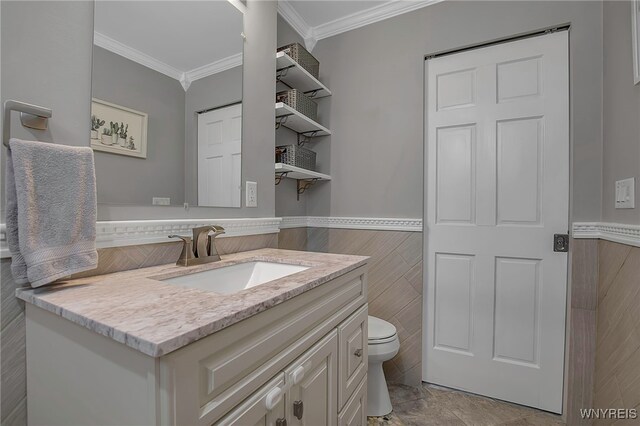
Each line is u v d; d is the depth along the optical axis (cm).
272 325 66
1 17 70
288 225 198
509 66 166
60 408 61
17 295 69
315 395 82
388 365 191
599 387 137
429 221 186
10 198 66
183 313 54
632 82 116
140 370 47
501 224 168
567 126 154
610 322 128
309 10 194
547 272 158
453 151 180
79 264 72
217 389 53
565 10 151
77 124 83
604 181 140
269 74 157
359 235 201
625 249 117
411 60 187
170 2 110
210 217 124
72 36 83
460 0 175
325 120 214
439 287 183
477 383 173
